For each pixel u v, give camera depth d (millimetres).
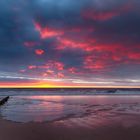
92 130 10805
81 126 11875
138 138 9312
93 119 14367
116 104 26062
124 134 9992
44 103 28281
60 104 26438
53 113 17469
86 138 9266
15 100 34562
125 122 13211
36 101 32188
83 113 17484
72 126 11883
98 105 24875
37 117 15305
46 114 16859
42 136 9578
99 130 10812
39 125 12102
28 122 13094
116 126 11914
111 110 19688
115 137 9445
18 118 14750
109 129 11062
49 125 12094
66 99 37062
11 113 17531
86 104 26203
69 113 17547
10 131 10508
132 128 11359
